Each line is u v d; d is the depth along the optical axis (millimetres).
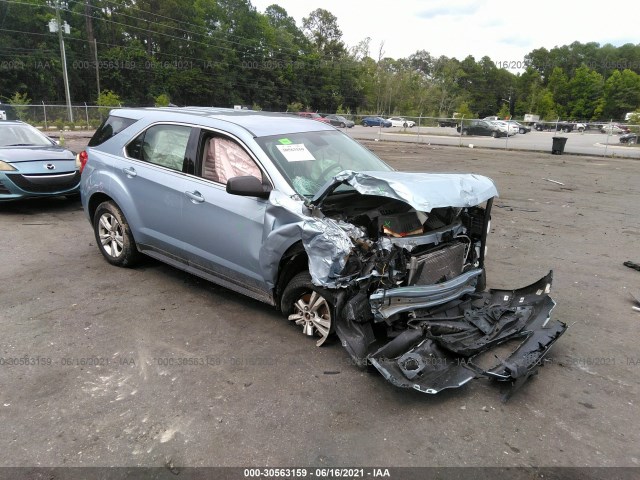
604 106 98688
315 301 3805
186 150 4598
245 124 4457
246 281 4227
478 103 111250
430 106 78188
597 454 2748
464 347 3473
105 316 4316
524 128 46719
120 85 62812
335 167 4395
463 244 4078
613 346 4035
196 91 69562
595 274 5816
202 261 4535
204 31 73562
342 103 89250
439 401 3219
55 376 3393
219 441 2793
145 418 2979
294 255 3777
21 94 54375
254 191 3805
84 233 6957
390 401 3197
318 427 2928
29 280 5113
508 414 3096
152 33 68188
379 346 3703
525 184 13414
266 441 2801
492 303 4277
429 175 3859
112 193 5168
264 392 3262
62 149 8852
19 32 55688
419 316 3754
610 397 3311
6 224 7348
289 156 4191
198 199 4348
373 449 2754
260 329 4137
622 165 19484
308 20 105250
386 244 3477
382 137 34562
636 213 9578
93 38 60562
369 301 3430
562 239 7449
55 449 2701
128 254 5332
